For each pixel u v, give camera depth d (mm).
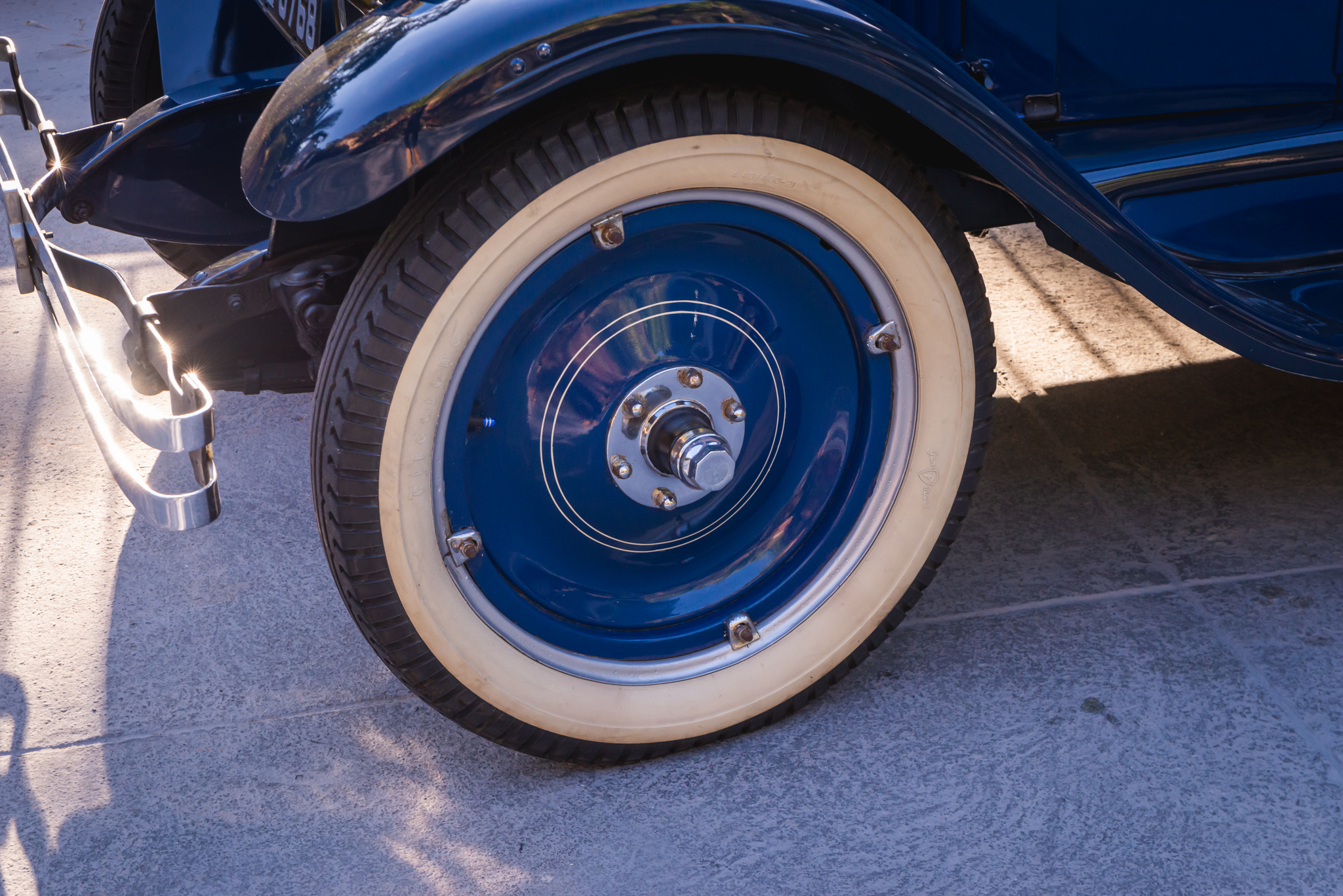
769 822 1694
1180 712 1859
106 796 1805
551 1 1318
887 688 1959
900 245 1632
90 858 1688
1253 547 2283
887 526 1820
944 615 2143
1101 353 3094
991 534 2381
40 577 2369
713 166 1479
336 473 1458
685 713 1790
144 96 2811
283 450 2838
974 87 1521
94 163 2193
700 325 1646
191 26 2518
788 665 1835
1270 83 2180
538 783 1804
